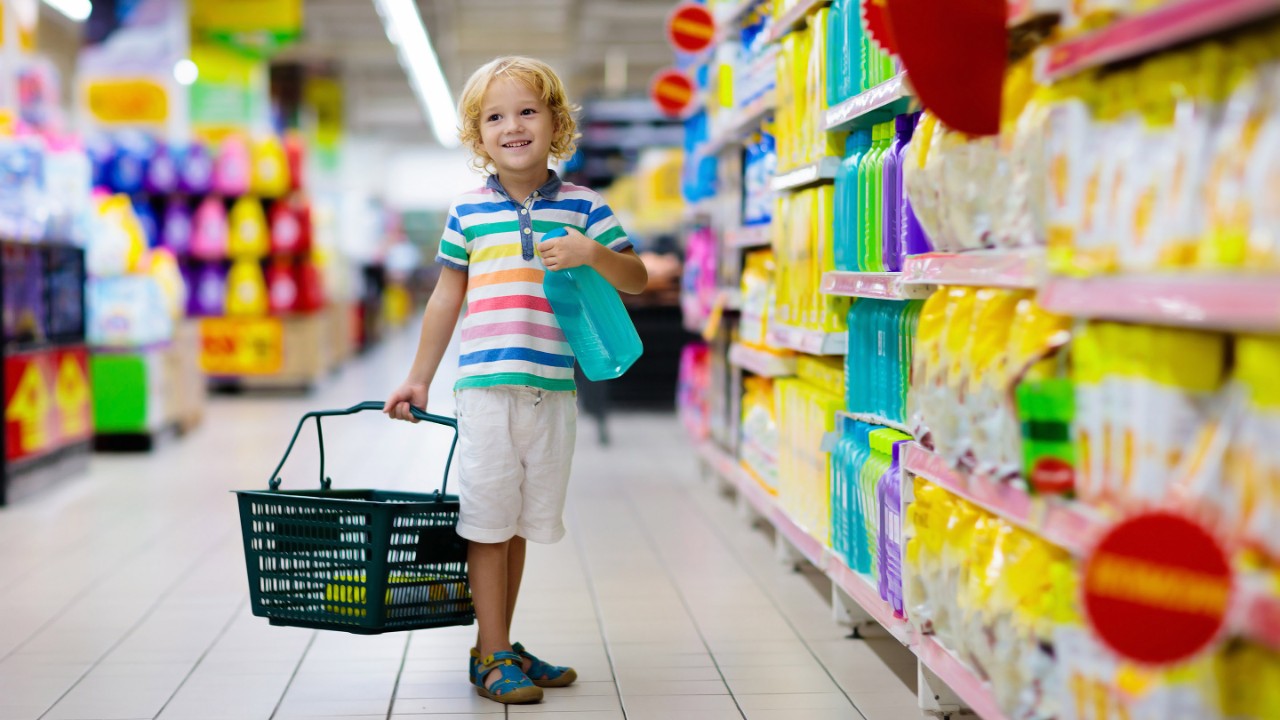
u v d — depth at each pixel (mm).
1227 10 1263
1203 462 1403
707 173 5590
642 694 2719
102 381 6867
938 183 2111
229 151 10000
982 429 1920
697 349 6594
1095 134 1622
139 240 7051
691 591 3699
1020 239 1861
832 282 3037
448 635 3250
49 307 5676
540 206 2699
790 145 3600
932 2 1904
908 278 2367
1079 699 1633
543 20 15211
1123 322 1582
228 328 10375
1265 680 1380
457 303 2758
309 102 19547
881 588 2613
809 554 3355
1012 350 1823
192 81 11820
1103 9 1562
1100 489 1621
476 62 18188
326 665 2965
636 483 5836
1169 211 1438
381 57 18250
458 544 2664
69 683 2818
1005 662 1858
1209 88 1397
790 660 2977
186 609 3502
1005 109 1921
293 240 10273
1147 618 1346
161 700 2691
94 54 10164
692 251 6258
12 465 5180
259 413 9062
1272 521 1303
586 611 3469
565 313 2623
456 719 2559
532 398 2637
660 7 14352
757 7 4309
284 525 2555
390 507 2475
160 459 6664
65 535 4570
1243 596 1319
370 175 26172
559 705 2648
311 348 10531
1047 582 1771
